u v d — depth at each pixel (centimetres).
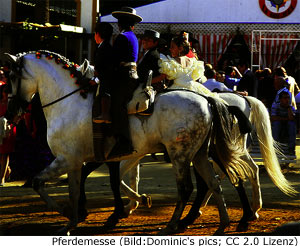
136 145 639
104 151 642
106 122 621
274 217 736
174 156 634
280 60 1891
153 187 966
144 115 635
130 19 671
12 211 764
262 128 750
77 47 2025
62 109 646
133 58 648
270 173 748
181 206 634
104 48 637
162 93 651
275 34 1884
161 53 724
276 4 1866
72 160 636
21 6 2078
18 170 1015
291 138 1129
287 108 1130
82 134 637
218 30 1898
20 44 2031
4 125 934
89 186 974
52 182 1009
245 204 674
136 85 635
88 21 1986
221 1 1888
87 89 648
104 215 743
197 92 674
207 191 696
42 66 660
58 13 2078
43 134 867
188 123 627
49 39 1986
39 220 709
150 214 748
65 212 623
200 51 1909
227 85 1234
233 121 670
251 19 1886
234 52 1942
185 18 1898
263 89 1259
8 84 673
